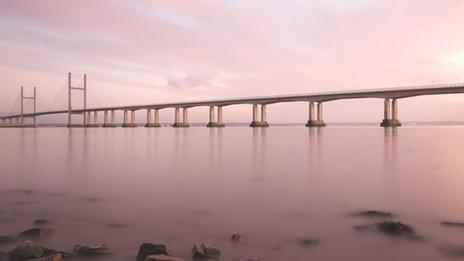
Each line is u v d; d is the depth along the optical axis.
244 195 16.67
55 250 9.06
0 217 12.73
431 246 9.83
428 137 90.56
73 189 18.25
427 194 16.83
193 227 11.60
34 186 19.14
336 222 12.10
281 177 22.56
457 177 22.31
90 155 39.56
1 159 34.69
